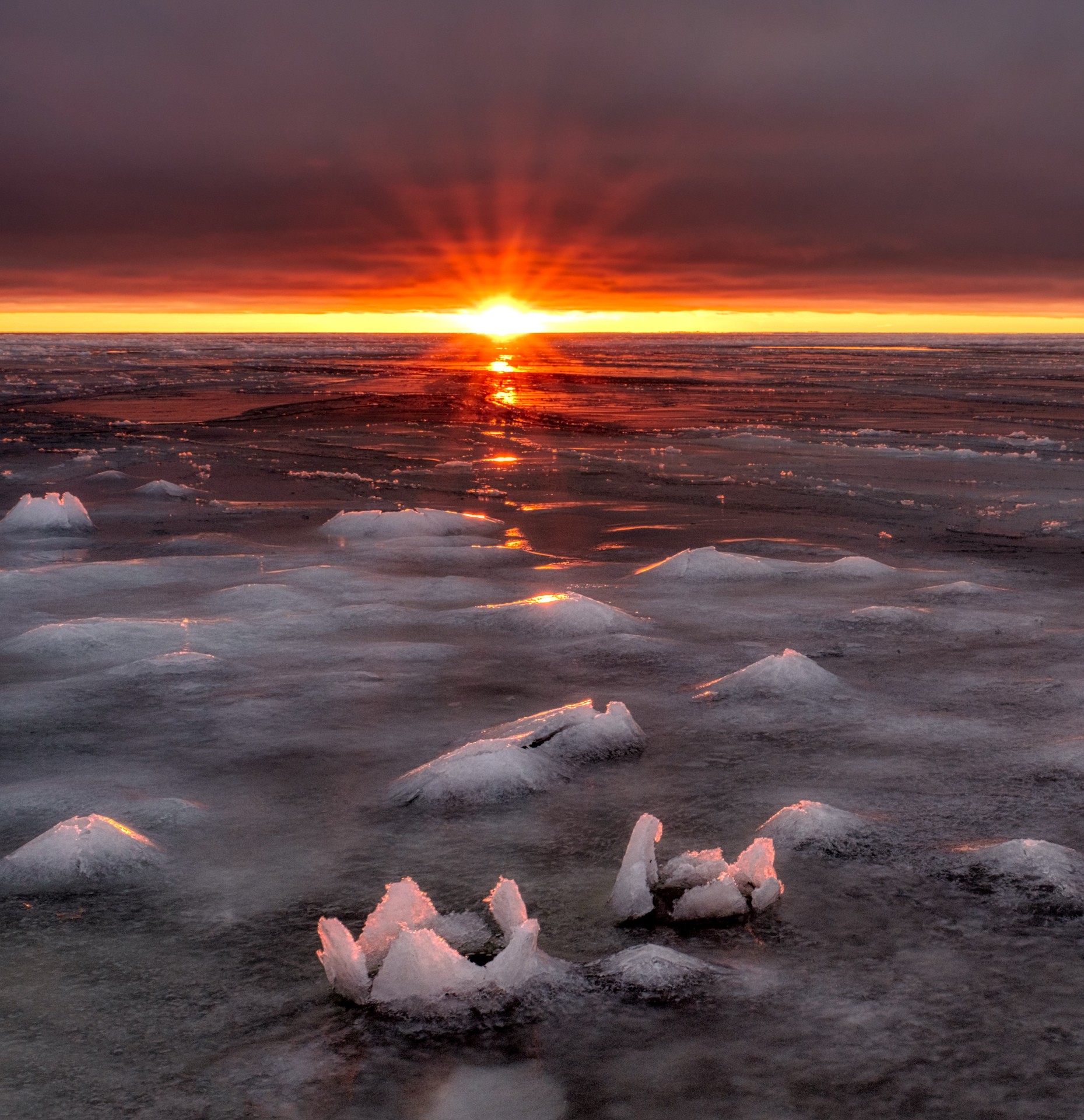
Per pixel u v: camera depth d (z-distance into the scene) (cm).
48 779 417
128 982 271
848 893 314
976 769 418
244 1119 218
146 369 5088
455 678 555
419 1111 220
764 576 809
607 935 293
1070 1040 241
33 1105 222
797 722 479
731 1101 222
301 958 282
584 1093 225
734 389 3684
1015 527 1093
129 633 622
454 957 261
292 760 438
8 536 1010
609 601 735
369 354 7975
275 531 1042
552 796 396
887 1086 226
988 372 5106
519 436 2078
